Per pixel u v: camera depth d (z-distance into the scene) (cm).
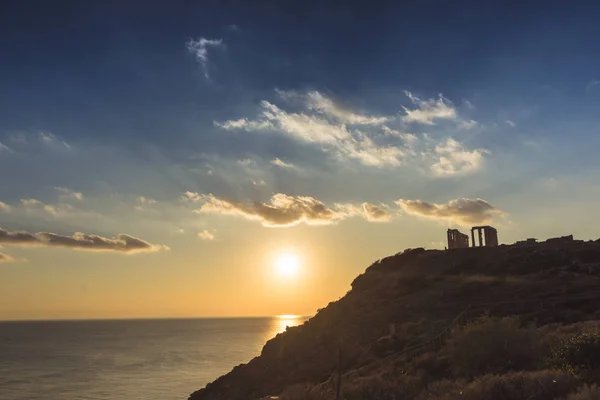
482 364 2505
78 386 14450
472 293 6456
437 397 2016
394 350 4431
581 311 4456
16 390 13950
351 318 6625
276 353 6712
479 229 10256
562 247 8131
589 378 1806
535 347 2495
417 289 7350
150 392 13088
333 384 2638
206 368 18075
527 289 5984
